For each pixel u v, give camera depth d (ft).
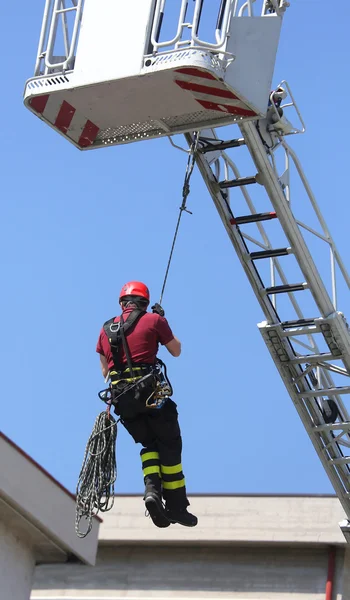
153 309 39.91
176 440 39.04
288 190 54.08
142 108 43.83
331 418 61.36
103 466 38.29
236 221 54.95
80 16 42.68
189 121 44.73
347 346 56.75
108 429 38.42
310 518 70.33
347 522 67.00
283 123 52.70
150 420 38.70
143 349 38.01
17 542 54.34
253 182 53.72
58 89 42.52
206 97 42.45
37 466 53.47
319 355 58.08
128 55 41.32
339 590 69.00
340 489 63.87
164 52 40.65
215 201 54.49
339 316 56.03
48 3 43.42
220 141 52.85
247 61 42.01
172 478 38.78
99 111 44.29
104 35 42.01
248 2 42.47
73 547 55.47
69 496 55.88
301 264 55.21
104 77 41.57
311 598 69.72
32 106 43.83
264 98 42.98
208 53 40.29
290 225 54.13
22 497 51.78
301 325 57.11
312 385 60.29
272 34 43.21
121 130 45.75
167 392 38.06
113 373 38.27
